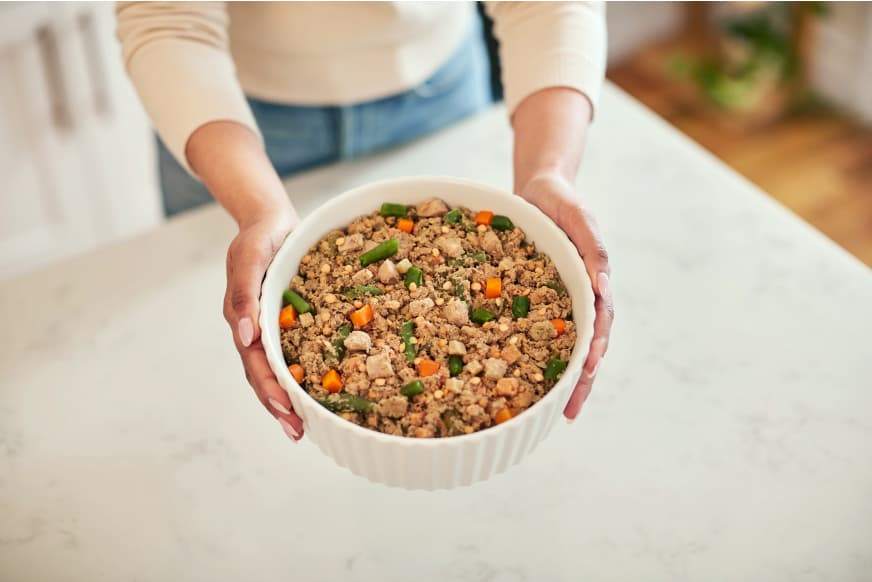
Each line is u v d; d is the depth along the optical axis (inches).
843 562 29.0
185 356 35.5
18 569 29.4
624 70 103.4
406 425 26.6
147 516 30.8
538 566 29.2
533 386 27.3
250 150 34.6
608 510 30.5
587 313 27.4
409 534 30.2
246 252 29.9
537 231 30.5
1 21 55.2
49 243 67.1
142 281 38.3
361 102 42.6
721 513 30.3
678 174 42.3
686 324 35.9
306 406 25.7
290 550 29.8
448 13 42.9
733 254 38.6
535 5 37.4
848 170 90.4
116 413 33.7
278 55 40.8
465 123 45.2
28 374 34.9
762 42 95.4
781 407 33.1
